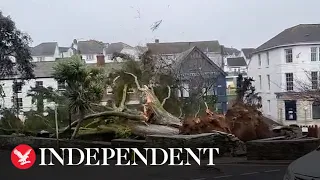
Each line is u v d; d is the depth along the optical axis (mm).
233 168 11352
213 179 9930
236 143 13539
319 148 6957
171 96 24172
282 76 43031
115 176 10758
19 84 30500
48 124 20047
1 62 28500
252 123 15844
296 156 11969
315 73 40281
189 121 15430
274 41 45281
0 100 34250
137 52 28734
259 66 48531
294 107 41938
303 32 43062
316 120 41000
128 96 21812
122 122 17656
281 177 9859
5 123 21781
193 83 33906
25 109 36750
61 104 20094
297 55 41875
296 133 17594
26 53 29703
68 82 16156
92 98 16828
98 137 16594
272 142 12133
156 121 17891
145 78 23203
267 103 46344
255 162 12008
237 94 36312
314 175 5789
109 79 21344
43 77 40094
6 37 28531
